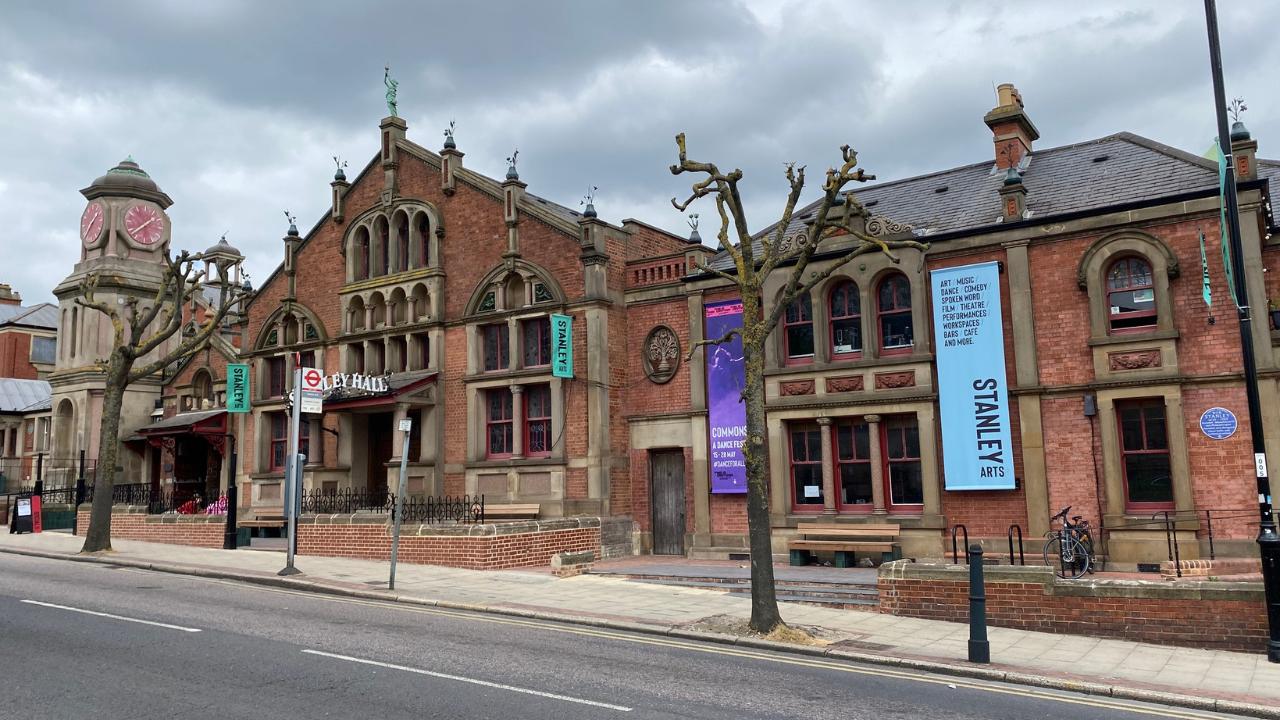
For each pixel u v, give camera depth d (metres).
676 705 8.61
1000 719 8.49
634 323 23.62
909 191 23.11
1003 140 21.88
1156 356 17.00
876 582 16.06
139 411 36.31
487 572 18.73
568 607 14.52
